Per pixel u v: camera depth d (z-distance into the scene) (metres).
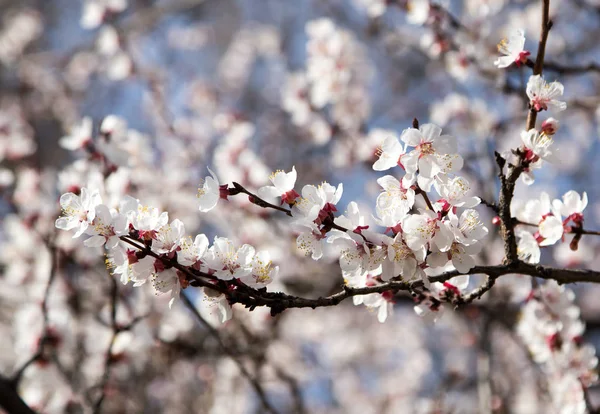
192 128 10.09
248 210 7.43
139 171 6.98
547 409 7.60
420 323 11.58
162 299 7.43
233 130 7.59
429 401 8.13
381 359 11.88
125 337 6.38
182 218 8.39
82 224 3.31
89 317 7.28
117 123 5.80
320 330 10.57
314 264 8.19
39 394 6.49
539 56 3.58
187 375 9.52
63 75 13.12
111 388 7.20
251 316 7.49
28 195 7.74
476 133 7.74
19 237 7.53
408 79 13.06
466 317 7.53
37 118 12.55
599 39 9.75
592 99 7.07
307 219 3.28
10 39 13.84
